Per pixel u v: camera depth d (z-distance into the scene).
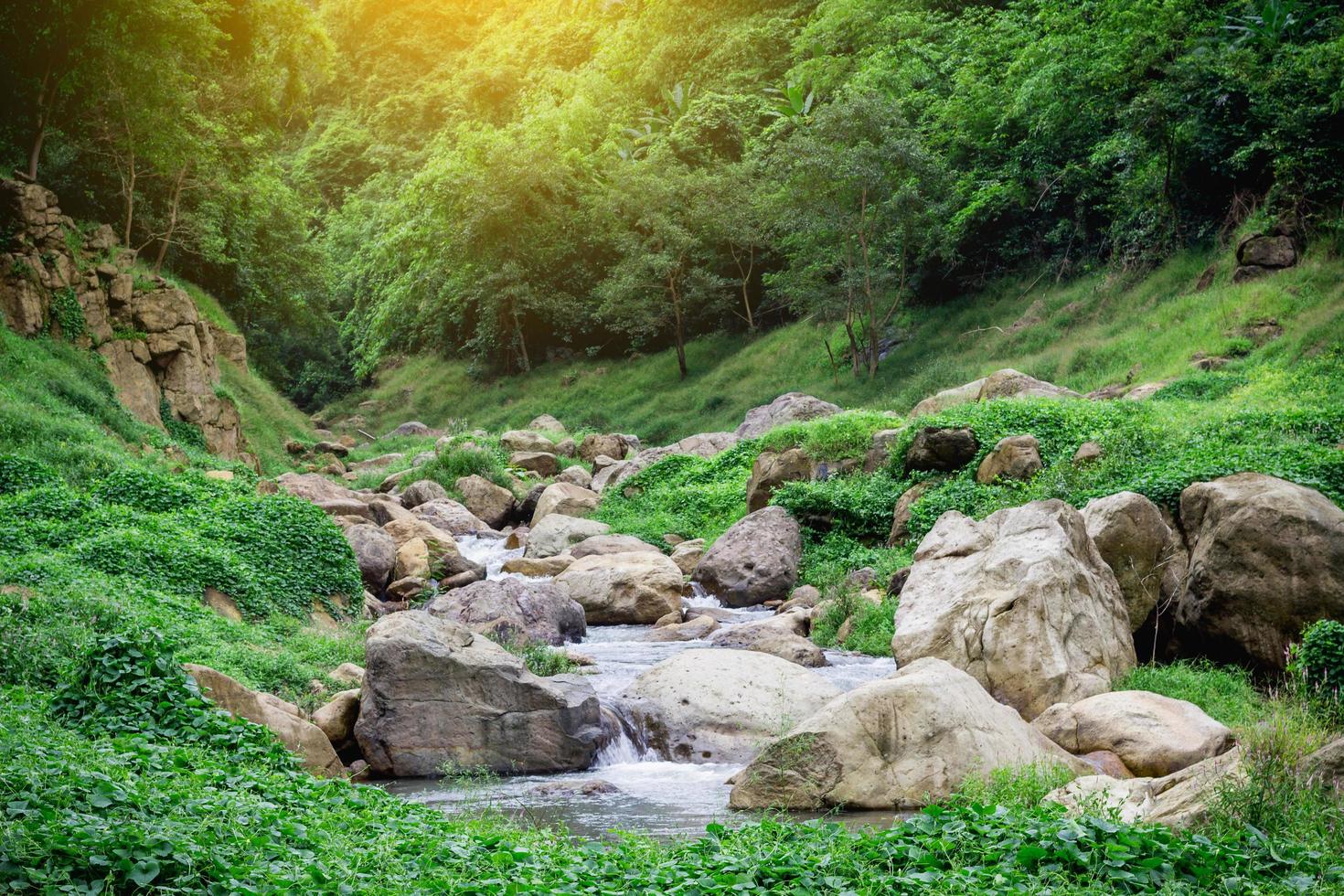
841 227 41.56
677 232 52.50
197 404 31.89
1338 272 28.31
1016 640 12.57
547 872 6.74
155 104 33.09
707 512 27.81
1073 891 6.25
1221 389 25.30
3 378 25.03
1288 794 7.34
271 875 6.05
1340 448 18.06
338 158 89.56
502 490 33.34
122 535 16.09
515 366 59.69
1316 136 30.44
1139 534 14.91
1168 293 33.59
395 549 22.31
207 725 9.57
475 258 57.81
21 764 6.84
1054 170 39.88
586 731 11.80
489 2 96.19
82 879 5.71
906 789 9.53
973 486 20.69
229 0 40.06
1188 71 33.22
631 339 56.69
